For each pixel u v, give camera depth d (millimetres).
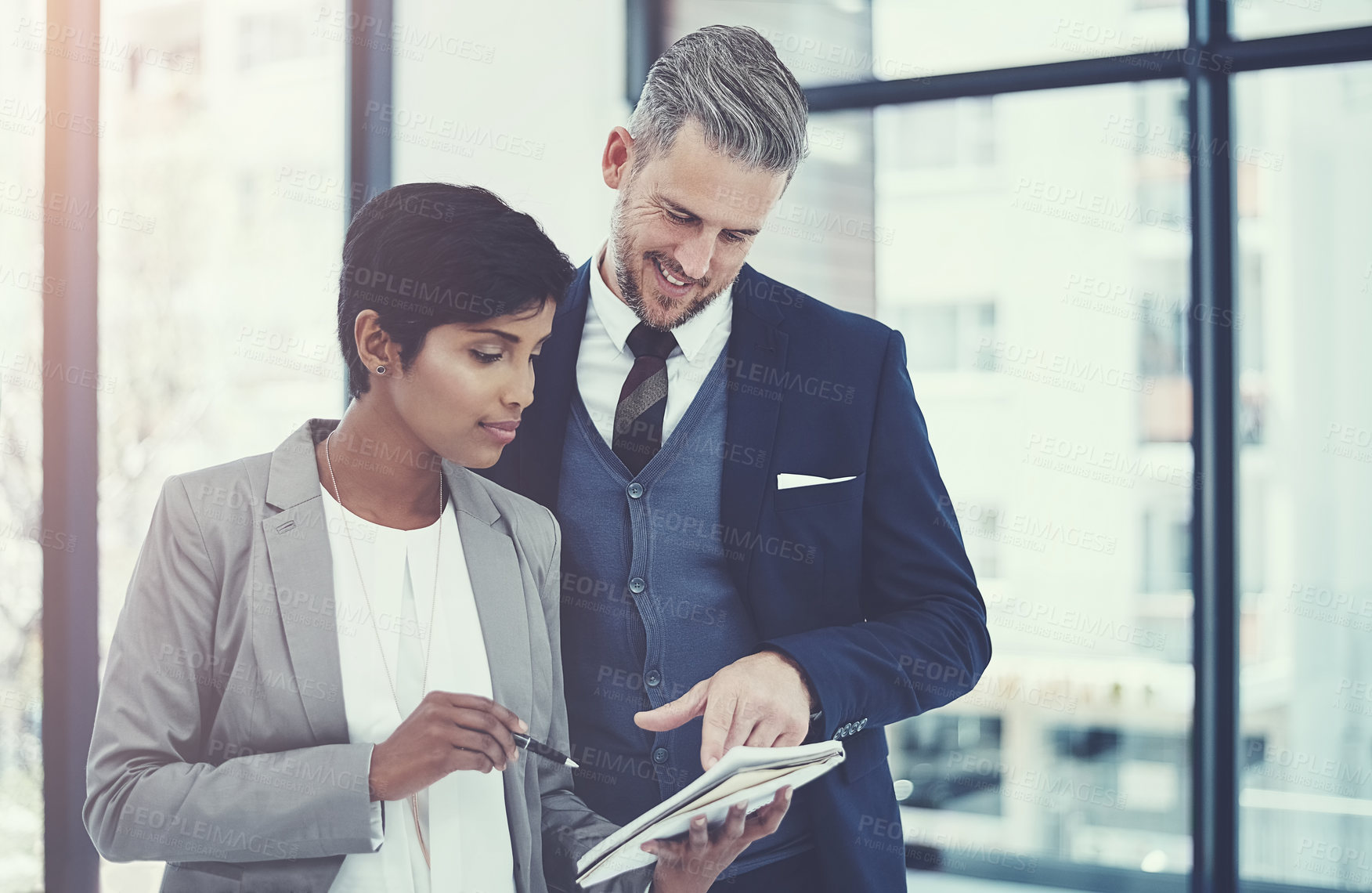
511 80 2562
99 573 2135
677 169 1305
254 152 2355
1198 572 2432
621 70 2750
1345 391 2389
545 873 1258
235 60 2336
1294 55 2373
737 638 1444
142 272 2234
